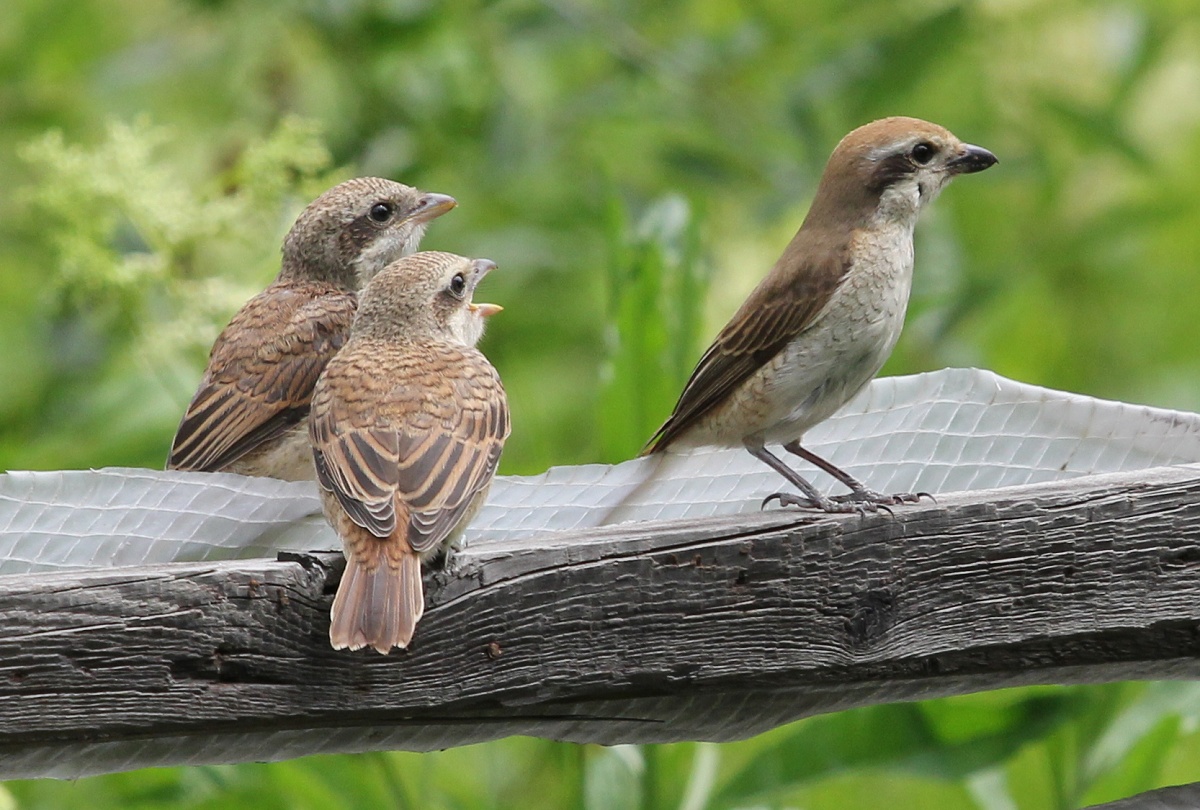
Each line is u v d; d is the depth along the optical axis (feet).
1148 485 23.41
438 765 37.04
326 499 24.08
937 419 28.43
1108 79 54.54
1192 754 42.09
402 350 26.40
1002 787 37.24
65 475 23.31
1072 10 53.62
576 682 21.44
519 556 21.29
